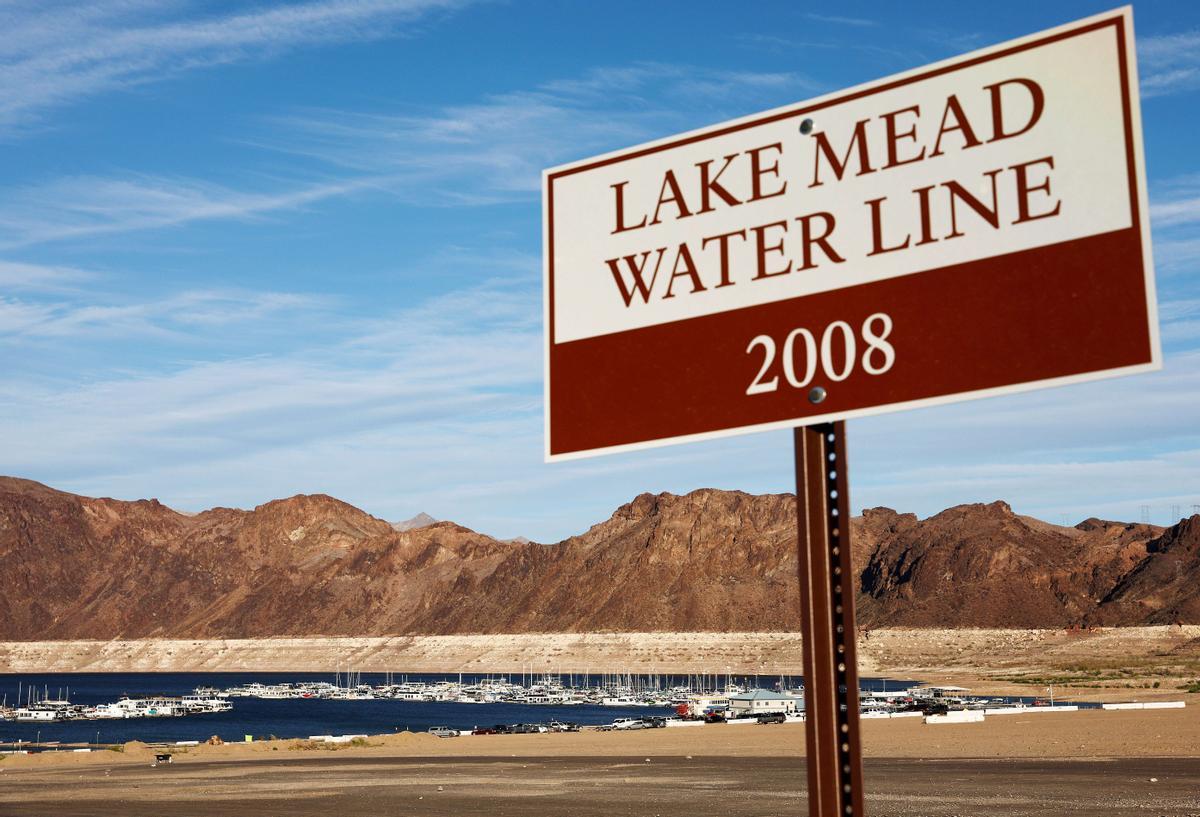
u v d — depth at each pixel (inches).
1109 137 206.7
